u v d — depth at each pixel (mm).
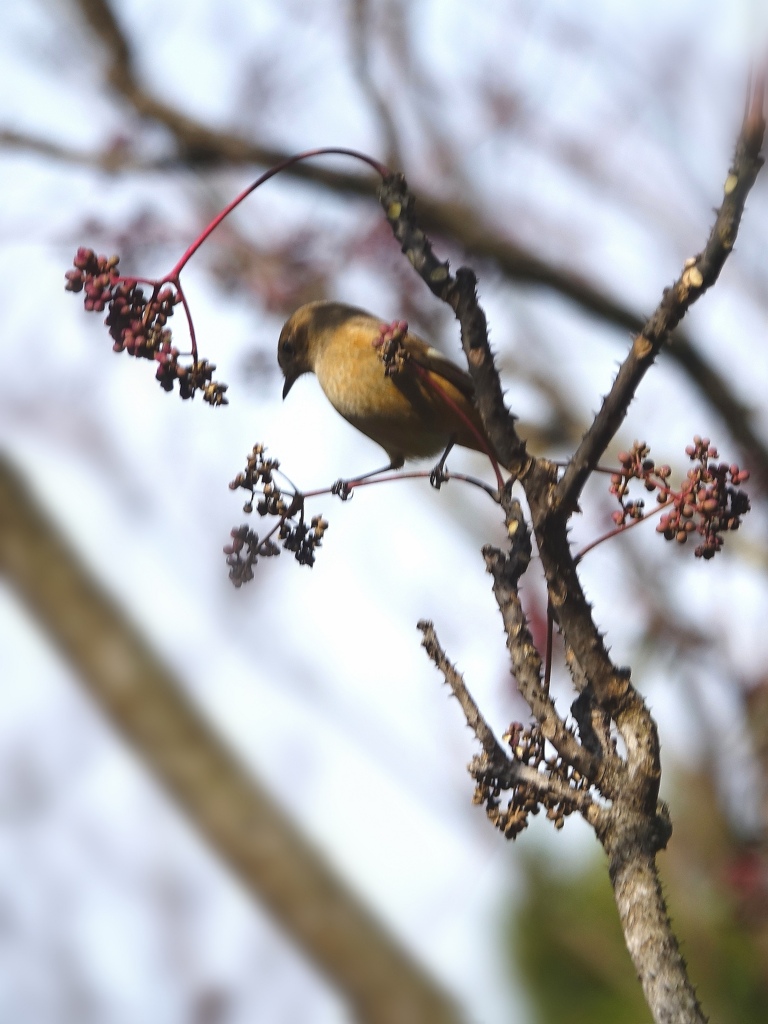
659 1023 5133
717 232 5273
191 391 5914
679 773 14016
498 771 5645
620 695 5684
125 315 5875
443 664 5793
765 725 13844
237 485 6320
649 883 5379
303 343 10867
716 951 12992
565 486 5668
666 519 5793
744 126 5211
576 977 12602
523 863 13078
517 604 5805
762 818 13602
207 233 5980
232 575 6324
